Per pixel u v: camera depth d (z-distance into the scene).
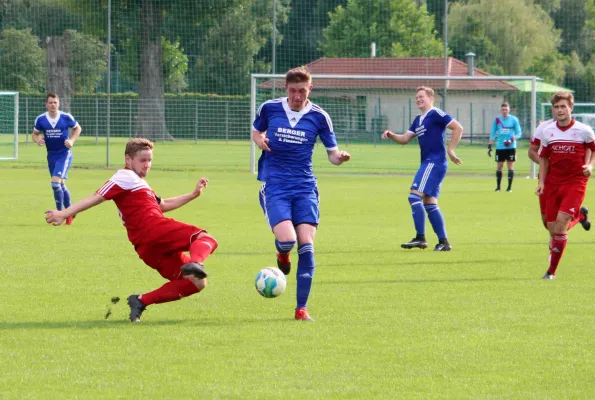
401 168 61.25
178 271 13.23
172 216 30.02
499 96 92.38
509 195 40.22
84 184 43.75
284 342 11.98
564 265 19.78
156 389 9.66
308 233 13.90
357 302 15.10
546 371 10.55
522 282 17.34
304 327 12.98
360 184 47.25
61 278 17.33
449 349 11.63
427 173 22.39
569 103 18.05
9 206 32.81
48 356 11.10
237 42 94.50
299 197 14.15
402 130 85.69
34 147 84.06
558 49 115.94
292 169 14.20
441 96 90.94
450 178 52.81
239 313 14.11
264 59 99.19
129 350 11.45
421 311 14.30
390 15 103.38
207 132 86.44
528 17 110.81
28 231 25.34
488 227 27.64
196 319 13.57
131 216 13.16
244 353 11.34
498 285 16.97
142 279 17.28
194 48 94.75
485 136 89.00
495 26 109.62
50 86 89.94
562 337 12.38
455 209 33.62
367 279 17.64
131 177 13.15
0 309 14.17
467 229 27.11
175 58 89.06
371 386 9.86
